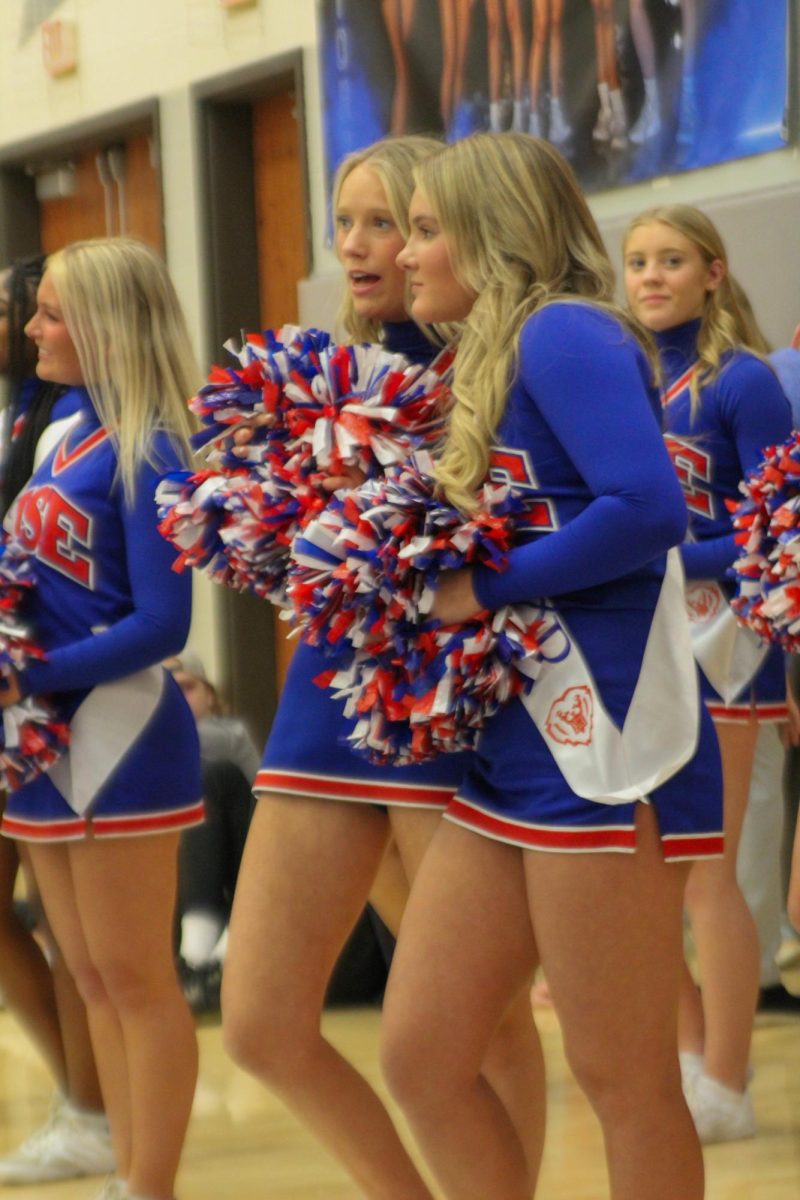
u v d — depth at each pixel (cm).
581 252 607
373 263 706
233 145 1958
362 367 625
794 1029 1131
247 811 1342
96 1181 907
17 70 2231
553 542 561
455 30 1620
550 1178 854
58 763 795
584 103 1513
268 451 633
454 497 574
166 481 657
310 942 669
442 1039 590
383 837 686
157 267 817
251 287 1978
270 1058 664
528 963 598
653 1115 575
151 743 799
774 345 1364
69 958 820
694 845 580
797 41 1355
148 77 2025
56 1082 950
